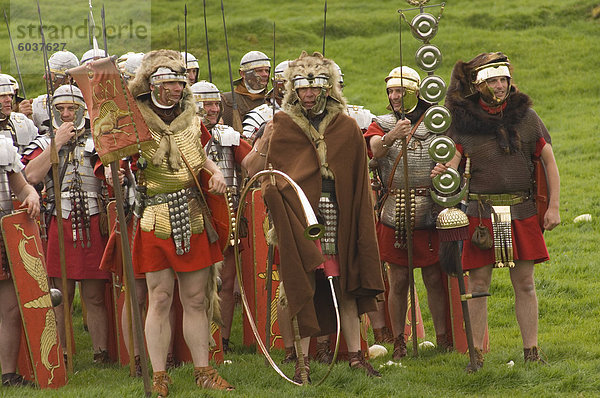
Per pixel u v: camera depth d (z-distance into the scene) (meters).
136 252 15.08
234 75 60.59
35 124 21.61
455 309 18.08
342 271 15.15
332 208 15.27
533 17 71.75
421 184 18.28
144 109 14.91
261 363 17.22
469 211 16.31
